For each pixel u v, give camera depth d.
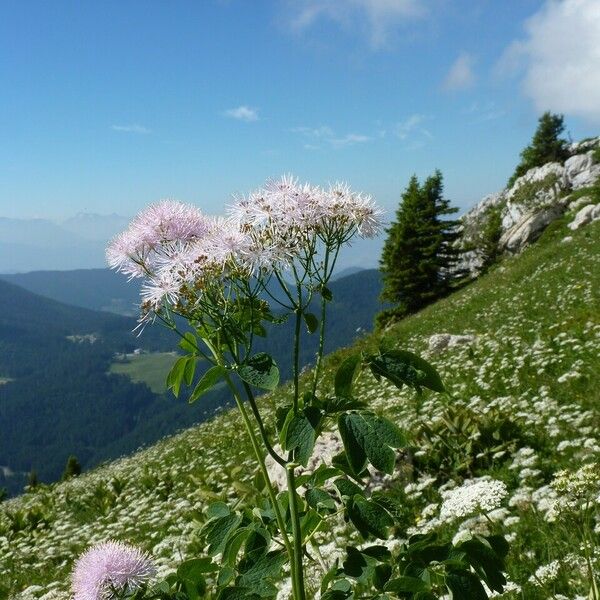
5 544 13.54
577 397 10.73
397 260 57.88
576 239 38.06
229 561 3.02
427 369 2.77
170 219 3.20
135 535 11.55
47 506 17.27
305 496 2.99
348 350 27.34
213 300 3.07
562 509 4.55
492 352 17.52
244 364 2.95
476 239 63.81
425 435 9.13
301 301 3.08
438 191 57.59
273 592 2.87
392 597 2.70
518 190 58.56
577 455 7.66
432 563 2.82
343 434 2.62
